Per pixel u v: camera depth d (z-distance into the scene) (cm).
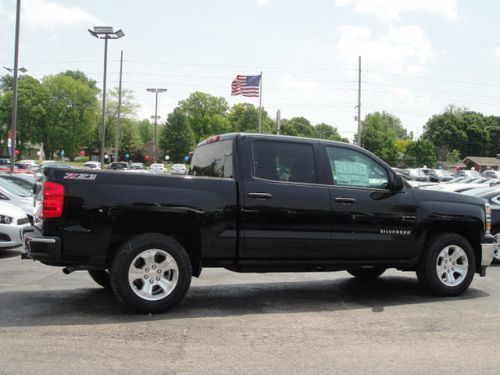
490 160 11269
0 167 4703
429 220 714
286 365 441
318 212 652
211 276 870
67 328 538
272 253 637
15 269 899
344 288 785
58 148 9219
